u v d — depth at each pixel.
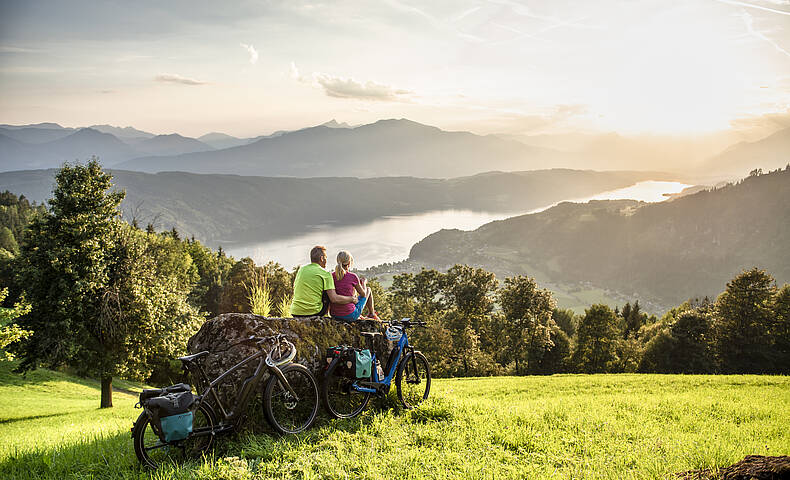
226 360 6.11
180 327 27.64
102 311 23.73
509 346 74.62
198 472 5.00
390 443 6.21
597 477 5.49
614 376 28.58
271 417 5.98
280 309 9.52
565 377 30.02
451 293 81.50
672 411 10.77
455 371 56.56
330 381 6.98
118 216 26.16
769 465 4.74
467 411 7.98
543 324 73.75
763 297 62.41
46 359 24.20
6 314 22.36
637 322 105.12
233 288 52.66
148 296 25.81
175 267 65.88
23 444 10.06
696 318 61.31
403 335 7.63
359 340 7.59
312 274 7.33
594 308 66.50
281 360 6.17
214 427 5.60
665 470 5.78
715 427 9.15
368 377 6.94
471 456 5.95
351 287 7.68
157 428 5.07
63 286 23.16
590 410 10.48
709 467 5.63
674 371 60.75
